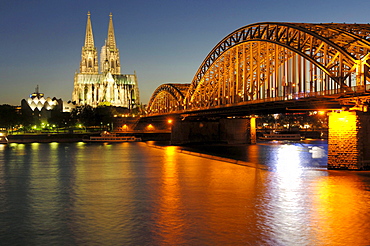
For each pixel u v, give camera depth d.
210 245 37.94
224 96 134.62
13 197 58.53
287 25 93.12
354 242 38.47
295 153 131.25
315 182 67.12
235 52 130.00
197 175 78.31
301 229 42.19
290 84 97.81
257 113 131.00
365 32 79.69
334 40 80.25
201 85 157.12
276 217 46.59
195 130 175.50
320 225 43.41
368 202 53.06
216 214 48.03
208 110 143.25
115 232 41.66
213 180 71.81
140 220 45.78
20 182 71.62
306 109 91.69
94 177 77.06
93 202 54.84
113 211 49.88
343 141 77.06
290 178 72.25
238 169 87.19
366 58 73.25
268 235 40.47
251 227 42.91
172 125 176.50
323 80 86.00
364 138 76.56
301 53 86.50
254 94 116.81
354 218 45.88
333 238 39.53
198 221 45.28
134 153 134.50
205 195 58.66
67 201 55.59
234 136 176.25
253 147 158.62
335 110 78.19
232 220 45.53
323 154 128.50
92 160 110.31
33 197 58.44
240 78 127.81
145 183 69.44
